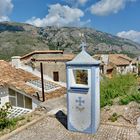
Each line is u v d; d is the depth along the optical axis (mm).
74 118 9352
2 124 10180
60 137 8844
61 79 24422
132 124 9906
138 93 13383
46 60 24844
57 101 15891
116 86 15352
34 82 20484
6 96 17484
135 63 58719
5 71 20562
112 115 10961
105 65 39688
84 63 9070
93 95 9023
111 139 8500
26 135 9078
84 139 8633
